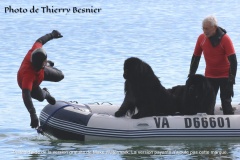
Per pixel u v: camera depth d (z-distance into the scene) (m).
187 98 45.62
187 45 95.75
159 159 40.59
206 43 45.53
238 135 45.00
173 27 119.06
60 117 45.38
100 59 83.19
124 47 94.19
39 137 46.81
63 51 90.44
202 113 45.38
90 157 41.09
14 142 45.28
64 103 46.78
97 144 44.22
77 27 120.19
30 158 40.97
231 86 45.44
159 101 45.25
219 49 45.09
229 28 114.81
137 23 126.06
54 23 126.75
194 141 44.75
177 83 67.06
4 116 53.94
